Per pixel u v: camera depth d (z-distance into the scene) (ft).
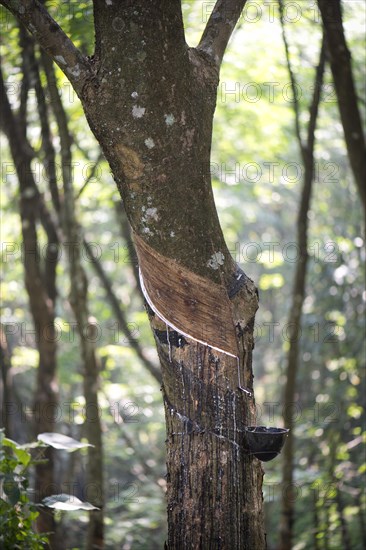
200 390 10.68
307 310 38.40
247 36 29.01
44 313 26.16
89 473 22.84
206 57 11.03
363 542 29.53
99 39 10.37
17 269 39.81
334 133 35.29
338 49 21.54
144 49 10.09
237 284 10.86
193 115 10.43
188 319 10.62
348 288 36.60
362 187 22.59
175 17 10.14
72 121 27.71
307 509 32.27
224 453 10.66
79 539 30.89
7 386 25.76
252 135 32.99
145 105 10.18
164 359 10.82
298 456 36.60
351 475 32.60
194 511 10.64
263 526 11.12
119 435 40.27
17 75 27.84
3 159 33.65
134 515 35.29
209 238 10.62
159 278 10.60
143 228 10.56
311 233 40.73
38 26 10.39
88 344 22.98
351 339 35.58
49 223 27.91
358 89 31.86
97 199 33.30
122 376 44.19
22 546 13.83
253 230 53.83
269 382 47.34
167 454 10.98
